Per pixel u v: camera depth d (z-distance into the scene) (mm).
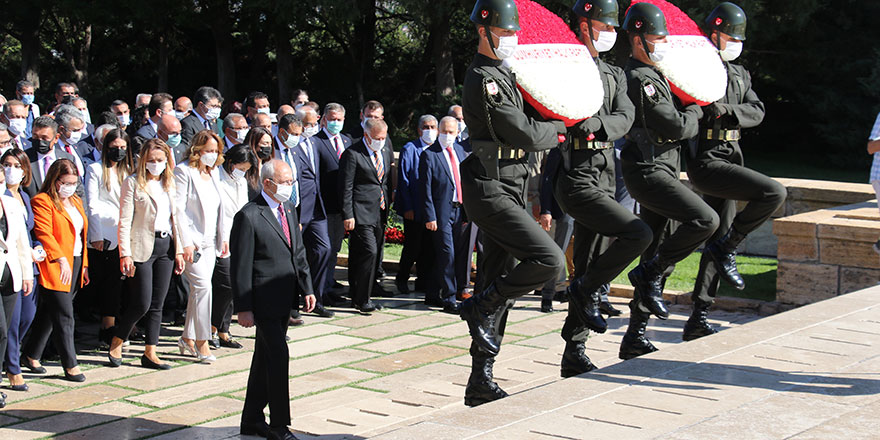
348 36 33438
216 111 11203
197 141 8031
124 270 7641
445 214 10078
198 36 35844
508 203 5137
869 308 6660
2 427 6285
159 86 33562
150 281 7781
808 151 29312
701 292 7039
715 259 6773
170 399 6992
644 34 5996
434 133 10688
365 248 9953
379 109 10336
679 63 6199
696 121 6156
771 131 29453
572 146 5664
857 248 8938
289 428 6055
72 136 8844
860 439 3916
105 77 36750
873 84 24859
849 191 11617
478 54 5148
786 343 5676
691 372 5047
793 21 24094
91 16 28359
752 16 22469
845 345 5605
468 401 5457
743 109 6551
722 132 6641
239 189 8422
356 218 9961
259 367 6062
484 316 5363
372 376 7582
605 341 8500
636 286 6488
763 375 4969
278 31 30609
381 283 11547
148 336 7871
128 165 8328
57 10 30688
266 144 8695
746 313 9594
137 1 27938
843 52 25953
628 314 9656
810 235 9164
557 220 9906
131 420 6453
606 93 5676
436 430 4121
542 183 9773
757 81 28266
